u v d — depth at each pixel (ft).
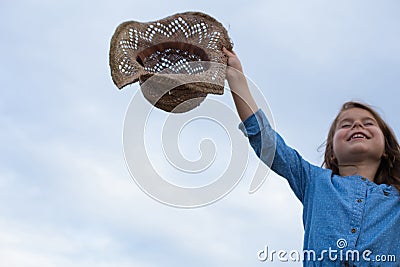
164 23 15.31
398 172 15.49
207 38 15.31
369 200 14.34
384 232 13.88
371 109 15.80
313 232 14.29
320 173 15.17
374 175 15.46
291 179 15.21
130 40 14.97
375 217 14.10
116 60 14.44
